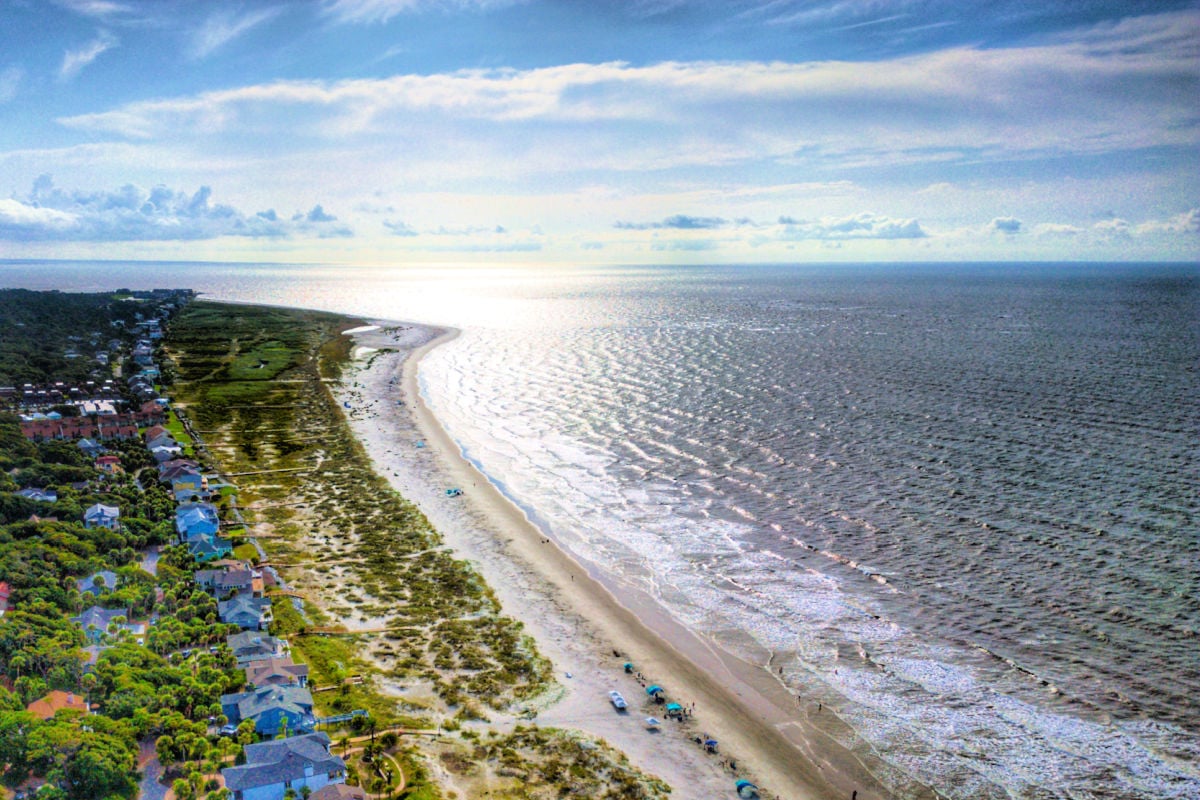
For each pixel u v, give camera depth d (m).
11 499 116.38
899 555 107.50
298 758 66.69
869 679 82.06
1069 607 92.19
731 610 97.19
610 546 116.75
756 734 75.56
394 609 98.81
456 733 74.88
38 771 64.94
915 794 66.81
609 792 67.50
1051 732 72.25
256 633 89.44
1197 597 92.88
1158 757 68.31
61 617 88.75
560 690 82.62
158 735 71.94
